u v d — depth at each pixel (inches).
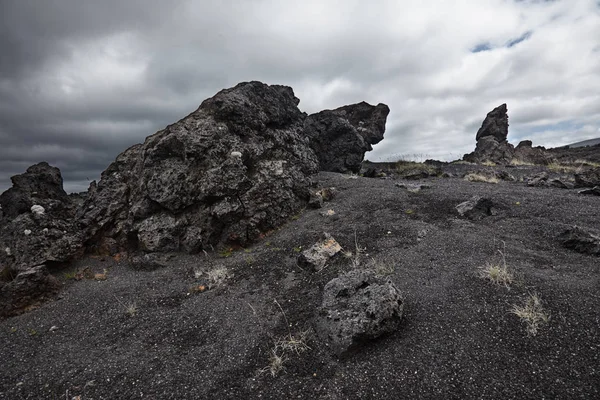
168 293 285.9
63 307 276.5
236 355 203.0
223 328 230.8
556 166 893.8
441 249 288.4
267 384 177.6
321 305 220.7
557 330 181.0
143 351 216.4
